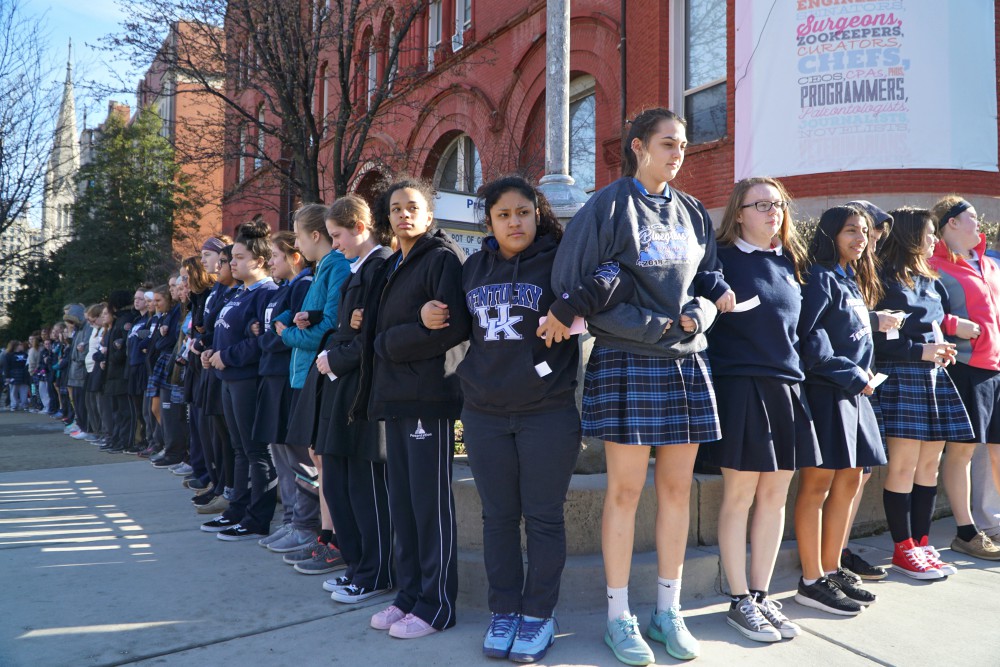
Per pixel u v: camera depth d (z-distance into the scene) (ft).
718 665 8.77
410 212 10.30
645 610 10.53
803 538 10.84
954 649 9.20
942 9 23.54
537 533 9.24
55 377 51.78
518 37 39.78
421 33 47.32
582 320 8.72
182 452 24.86
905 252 12.53
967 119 23.79
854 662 8.85
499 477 9.36
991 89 24.14
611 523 9.29
